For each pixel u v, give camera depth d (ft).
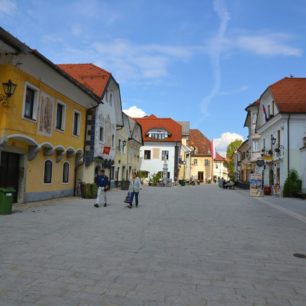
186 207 61.31
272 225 41.34
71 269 20.56
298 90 106.63
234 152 259.19
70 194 75.20
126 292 17.02
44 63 53.78
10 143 51.55
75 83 66.18
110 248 26.40
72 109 72.69
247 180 173.37
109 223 39.11
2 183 51.75
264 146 126.41
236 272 21.08
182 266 22.04
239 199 85.92
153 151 208.23
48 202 60.23
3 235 29.89
